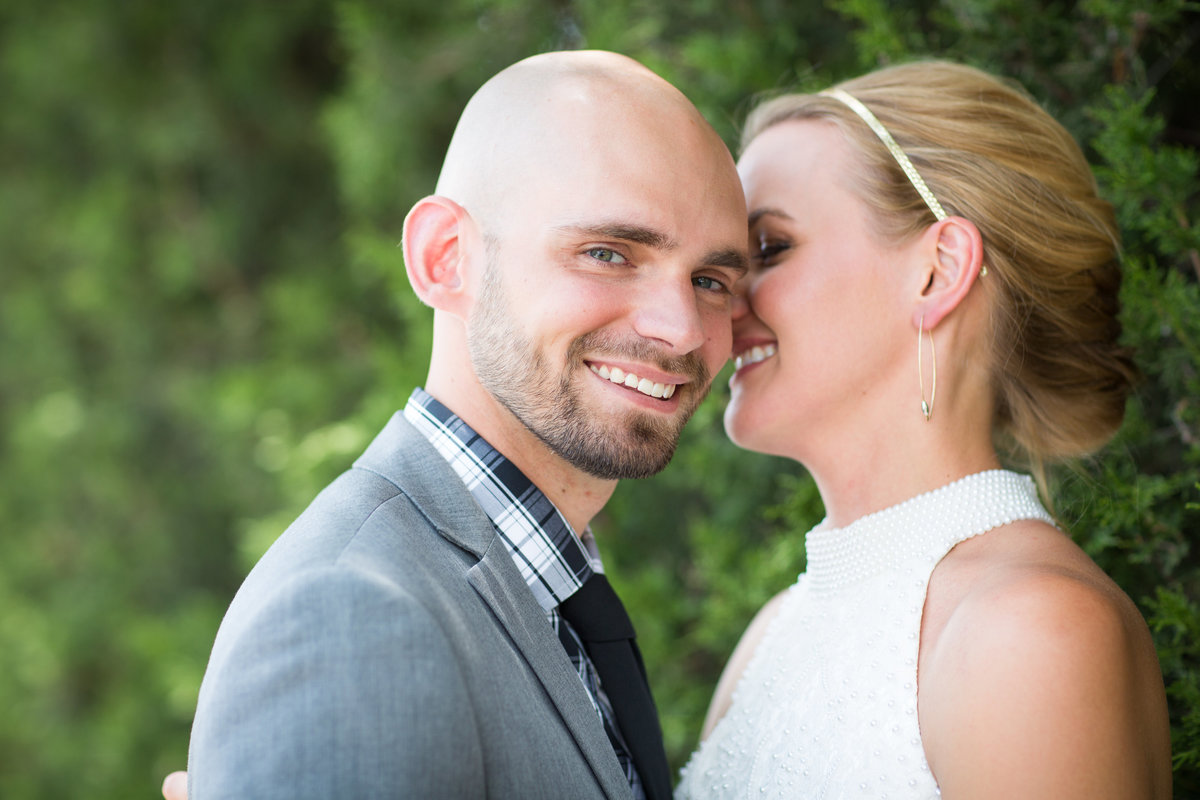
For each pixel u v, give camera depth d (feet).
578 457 4.82
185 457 19.10
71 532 19.86
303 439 14.01
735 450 8.87
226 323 17.80
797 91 7.95
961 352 5.44
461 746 3.76
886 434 5.48
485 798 3.91
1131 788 4.00
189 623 15.39
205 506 18.57
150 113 17.74
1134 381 5.89
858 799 4.56
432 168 13.51
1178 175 6.15
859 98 5.77
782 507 7.62
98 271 18.02
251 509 17.42
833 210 5.55
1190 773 6.12
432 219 5.01
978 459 5.48
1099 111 6.35
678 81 8.73
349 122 13.38
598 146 4.71
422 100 12.96
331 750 3.57
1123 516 6.09
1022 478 5.34
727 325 5.24
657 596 9.13
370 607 3.82
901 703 4.62
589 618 5.16
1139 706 4.24
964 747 4.18
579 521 5.33
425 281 5.03
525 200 4.74
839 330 5.47
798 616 5.74
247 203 17.49
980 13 7.18
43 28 18.17
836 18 8.86
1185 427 6.53
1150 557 6.45
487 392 4.99
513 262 4.76
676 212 4.74
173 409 18.81
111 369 19.45
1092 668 4.07
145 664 17.74
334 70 17.38
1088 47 7.31
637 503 10.21
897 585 5.01
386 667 3.72
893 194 5.46
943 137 5.47
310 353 15.12
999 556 4.81
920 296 5.40
